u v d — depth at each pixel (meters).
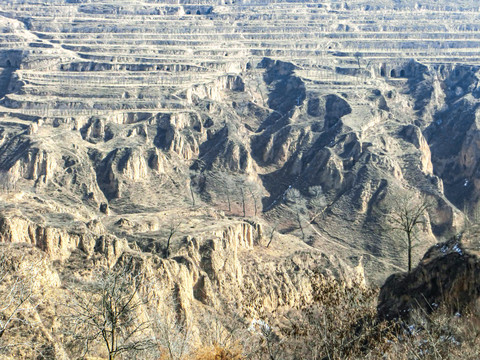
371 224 143.12
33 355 44.19
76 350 48.84
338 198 153.62
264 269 97.69
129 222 102.56
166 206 155.88
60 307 53.91
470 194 167.88
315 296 47.12
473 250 56.28
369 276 121.81
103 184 160.12
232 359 49.22
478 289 52.53
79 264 78.38
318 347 44.91
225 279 90.69
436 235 142.38
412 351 43.47
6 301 45.78
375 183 152.38
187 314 73.56
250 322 58.84
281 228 147.00
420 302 56.62
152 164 167.00
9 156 163.75
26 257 60.09
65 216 89.69
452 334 46.84
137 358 45.94
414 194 151.25
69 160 160.88
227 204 158.75
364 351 46.41
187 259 84.12
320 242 138.75
